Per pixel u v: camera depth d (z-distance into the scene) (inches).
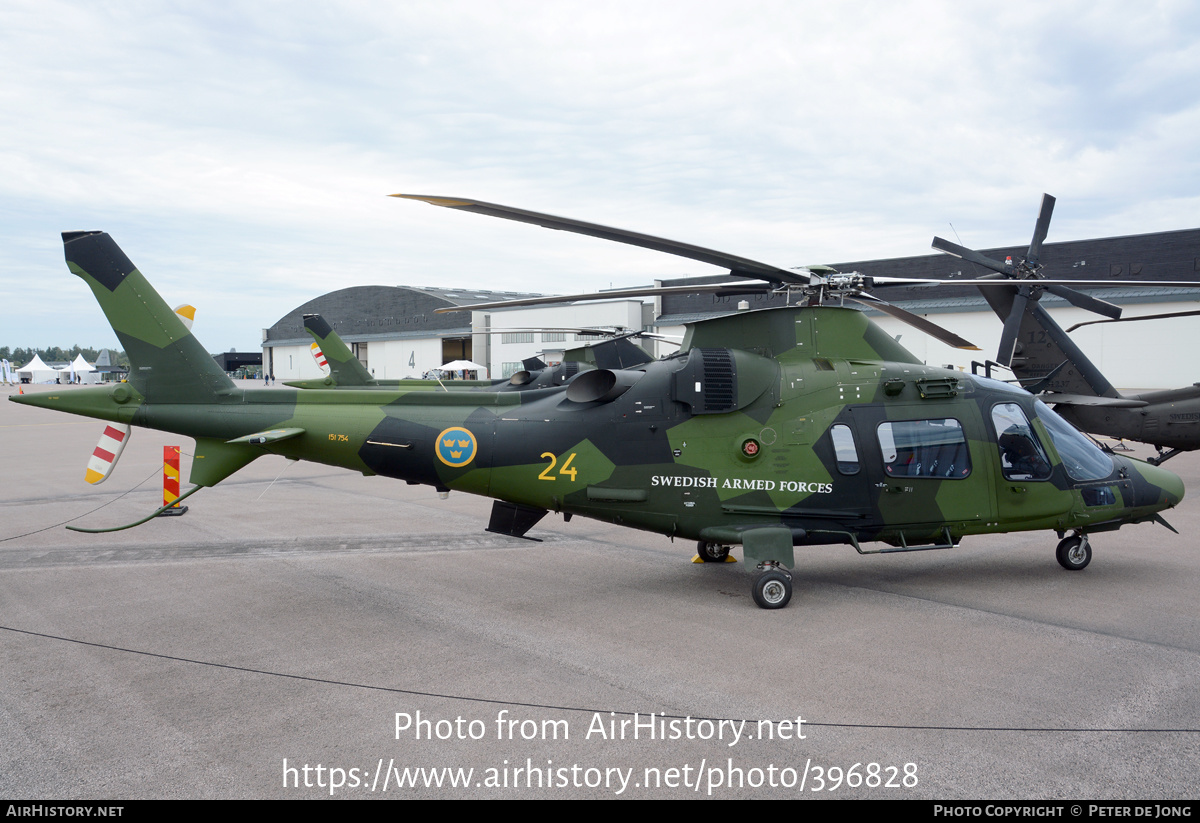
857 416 309.9
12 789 166.1
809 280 318.3
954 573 339.9
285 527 462.0
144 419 322.0
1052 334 587.5
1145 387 1397.6
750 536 297.9
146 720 199.9
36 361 5049.2
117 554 391.9
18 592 321.1
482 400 327.3
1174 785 163.8
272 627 274.7
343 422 319.6
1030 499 314.8
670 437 311.4
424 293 2775.6
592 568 359.9
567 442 316.2
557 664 236.5
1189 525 435.8
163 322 320.8
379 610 294.4
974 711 199.5
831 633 261.4
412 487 636.7
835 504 306.0
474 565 366.6
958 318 1524.4
